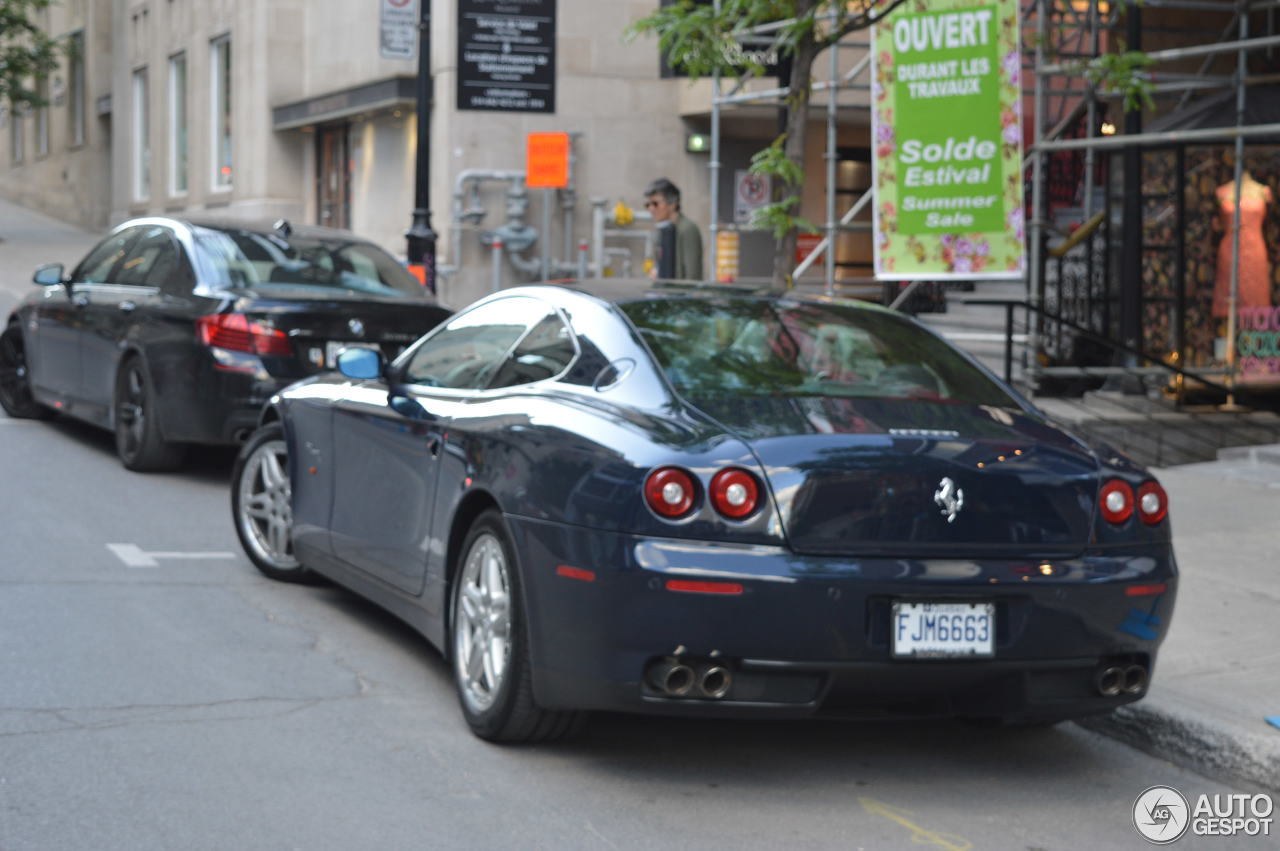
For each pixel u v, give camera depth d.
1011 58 15.98
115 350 16.42
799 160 14.38
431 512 8.80
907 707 7.62
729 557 6.91
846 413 7.60
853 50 29.33
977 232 16.25
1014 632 7.22
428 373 9.62
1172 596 7.64
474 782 7.45
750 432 7.23
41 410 19.89
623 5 32.44
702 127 33.19
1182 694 8.87
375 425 9.70
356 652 9.75
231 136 42.62
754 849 6.76
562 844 6.70
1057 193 26.00
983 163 16.16
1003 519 7.26
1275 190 19.53
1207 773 8.23
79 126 61.19
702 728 8.56
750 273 33.59
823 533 7.00
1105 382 19.98
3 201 70.88
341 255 16.59
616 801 7.29
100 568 11.83
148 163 52.62
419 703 8.72
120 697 8.54
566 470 7.39
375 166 35.41
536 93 30.52
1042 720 7.89
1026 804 7.62
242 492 11.82
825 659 6.97
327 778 7.39
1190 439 17.67
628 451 7.18
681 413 7.46
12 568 11.66
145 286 16.41
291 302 14.88
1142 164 19.88
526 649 7.63
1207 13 23.08
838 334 8.64
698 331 8.30
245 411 14.70
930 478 7.16
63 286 18.14
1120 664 7.53
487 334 9.26
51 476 15.84
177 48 47.59
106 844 6.43
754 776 7.80
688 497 6.97
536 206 32.22
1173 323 19.69
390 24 24.27
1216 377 19.17
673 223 19.62
